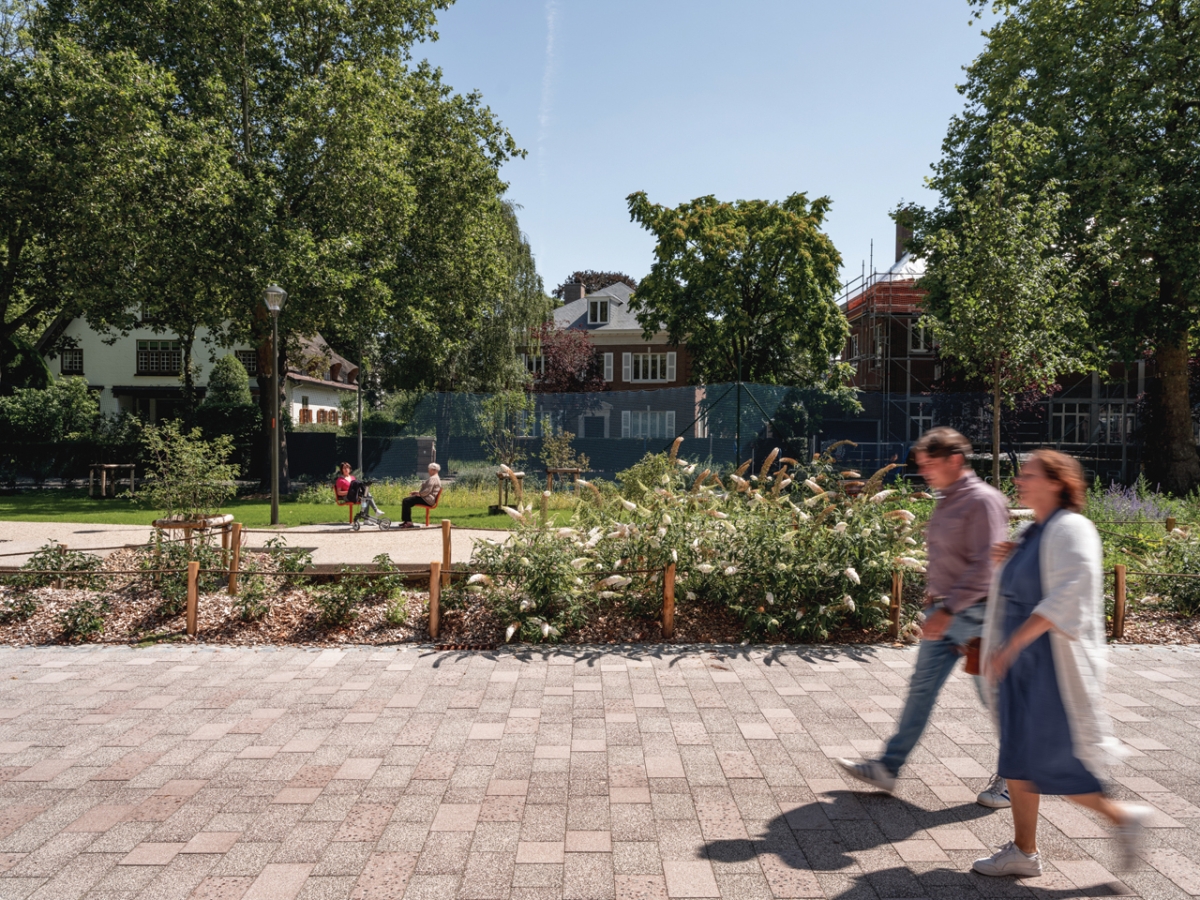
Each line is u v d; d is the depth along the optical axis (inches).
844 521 265.9
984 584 136.4
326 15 800.3
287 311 741.3
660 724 182.1
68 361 1429.6
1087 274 737.0
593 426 882.8
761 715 188.1
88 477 967.0
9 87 807.1
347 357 1701.5
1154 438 866.8
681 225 1144.8
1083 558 109.3
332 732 176.4
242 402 1011.3
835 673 221.0
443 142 879.7
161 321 867.4
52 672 220.1
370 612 273.3
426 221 871.1
